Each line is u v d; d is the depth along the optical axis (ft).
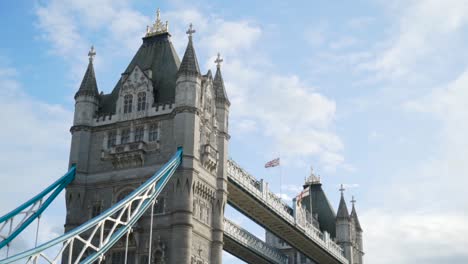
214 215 253.85
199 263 237.04
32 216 232.94
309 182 458.09
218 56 286.66
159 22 290.15
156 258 230.68
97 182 253.65
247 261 347.15
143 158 248.73
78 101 268.41
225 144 268.82
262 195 292.40
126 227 216.54
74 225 247.91
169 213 235.20
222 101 274.98
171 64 272.31
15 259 174.60
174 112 249.34
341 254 411.95
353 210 469.16
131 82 265.75
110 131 262.06
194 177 238.89
